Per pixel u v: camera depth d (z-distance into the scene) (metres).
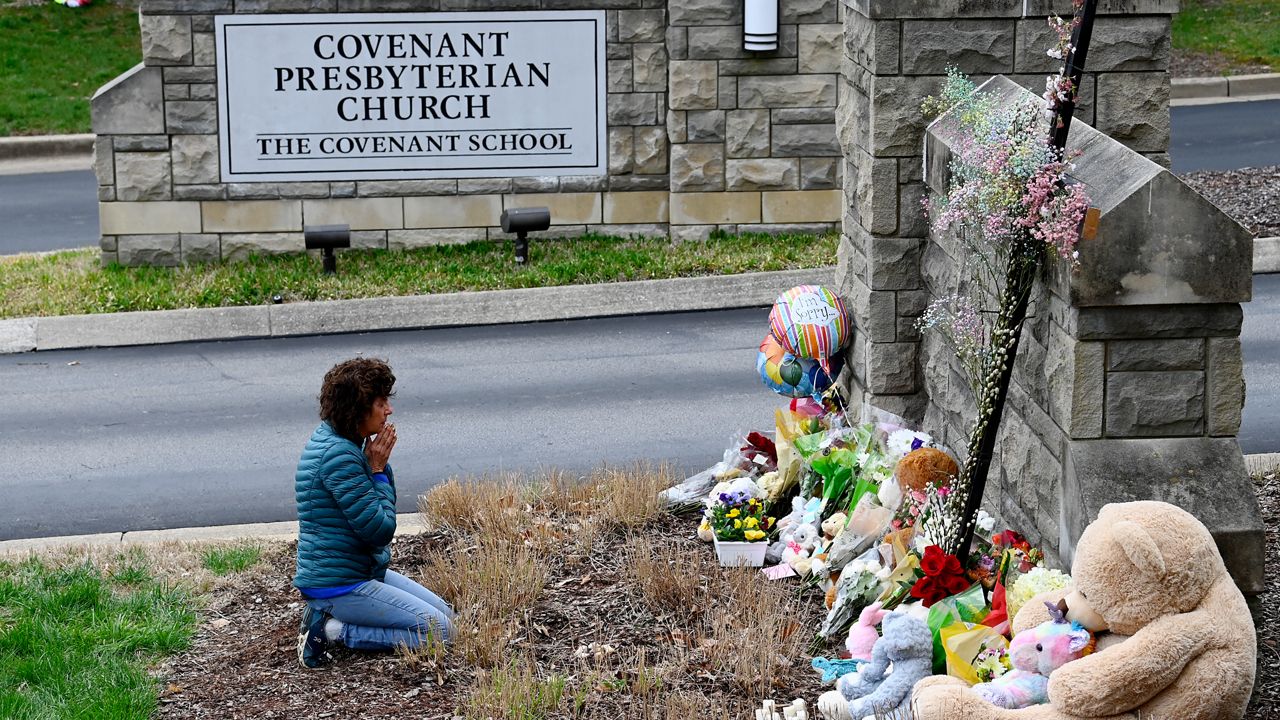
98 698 5.73
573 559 7.11
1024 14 6.90
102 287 12.84
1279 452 8.57
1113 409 5.28
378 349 11.66
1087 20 5.32
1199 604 4.44
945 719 4.62
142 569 7.17
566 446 9.37
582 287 12.64
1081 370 5.25
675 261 13.08
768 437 7.98
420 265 13.30
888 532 6.39
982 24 6.94
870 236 7.30
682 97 13.66
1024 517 5.98
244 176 13.65
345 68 13.52
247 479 9.00
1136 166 5.23
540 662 6.07
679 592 6.49
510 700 5.54
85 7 23.25
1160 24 6.86
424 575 6.92
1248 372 10.17
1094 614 4.56
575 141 13.88
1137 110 6.96
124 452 9.53
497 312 12.35
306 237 12.89
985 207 5.48
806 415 7.72
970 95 5.96
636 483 7.80
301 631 6.18
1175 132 17.59
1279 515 7.09
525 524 7.55
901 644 5.11
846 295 7.95
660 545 7.12
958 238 6.54
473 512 7.75
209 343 11.96
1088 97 6.95
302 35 13.40
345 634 6.16
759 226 14.06
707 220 14.01
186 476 9.08
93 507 8.58
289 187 13.73
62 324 12.09
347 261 13.52
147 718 5.66
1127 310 5.20
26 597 6.75
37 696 5.75
